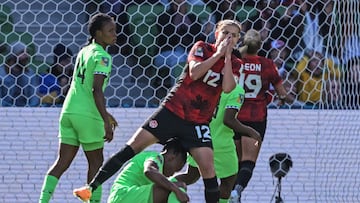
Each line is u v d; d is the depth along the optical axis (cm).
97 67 2377
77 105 2422
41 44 3016
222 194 2656
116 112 2944
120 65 3048
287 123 2995
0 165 2900
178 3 3081
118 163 2248
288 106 3069
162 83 3052
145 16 3066
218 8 3098
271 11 3131
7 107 2911
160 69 3058
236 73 2284
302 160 2994
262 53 3122
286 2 3138
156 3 3072
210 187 2236
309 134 3008
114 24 2439
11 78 2989
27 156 2908
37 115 2919
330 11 3128
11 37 3006
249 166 2638
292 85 3095
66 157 2461
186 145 2234
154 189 2214
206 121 2250
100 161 2473
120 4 3066
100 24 2425
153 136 2233
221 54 2161
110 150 2920
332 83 3095
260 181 2973
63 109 2453
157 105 3045
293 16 3128
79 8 3048
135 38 3061
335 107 3084
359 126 3069
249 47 2689
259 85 2697
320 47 3122
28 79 2998
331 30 3114
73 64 3025
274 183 2973
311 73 3102
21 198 2905
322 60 3111
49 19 3022
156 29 3066
